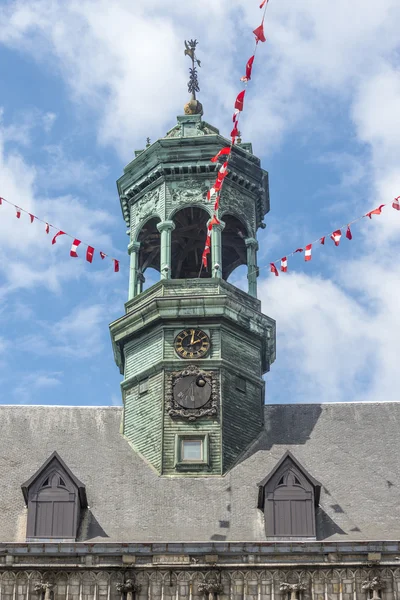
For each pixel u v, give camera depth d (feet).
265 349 204.13
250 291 208.44
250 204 215.92
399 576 163.43
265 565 164.55
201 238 222.89
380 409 199.31
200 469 185.78
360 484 182.39
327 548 165.48
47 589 162.81
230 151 201.57
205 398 191.62
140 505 178.91
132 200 218.18
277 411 199.41
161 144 213.25
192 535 171.83
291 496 172.86
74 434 194.70
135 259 212.64
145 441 191.11
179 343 196.85
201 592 163.12
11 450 189.88
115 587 163.73
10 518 174.81
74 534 170.30
